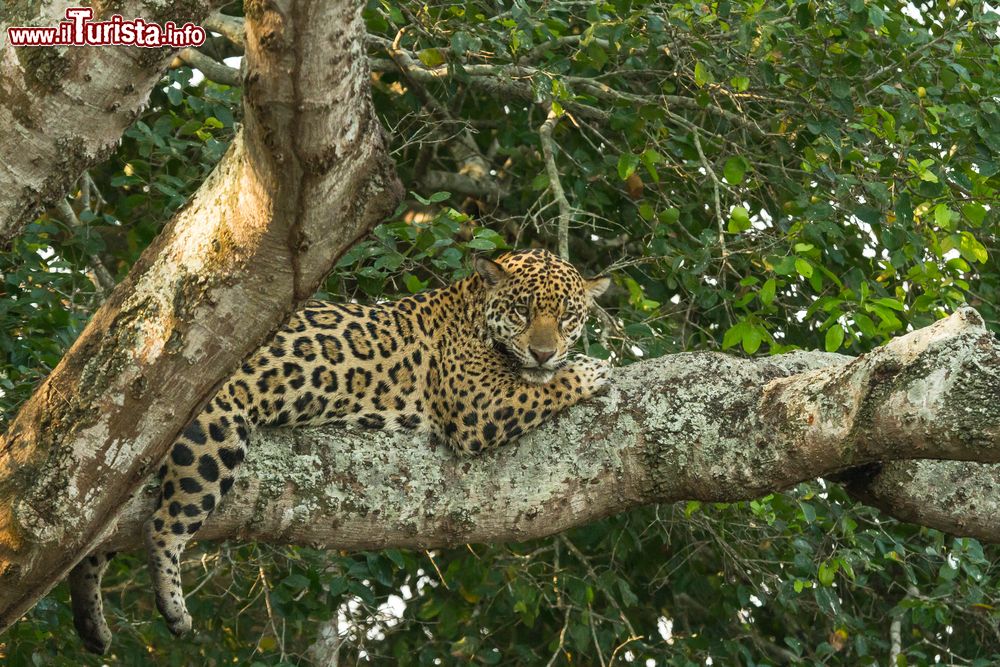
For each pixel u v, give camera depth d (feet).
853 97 38.19
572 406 26.07
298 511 24.06
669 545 38.60
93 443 17.61
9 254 32.68
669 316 39.91
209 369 17.19
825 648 37.32
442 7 36.91
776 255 32.83
